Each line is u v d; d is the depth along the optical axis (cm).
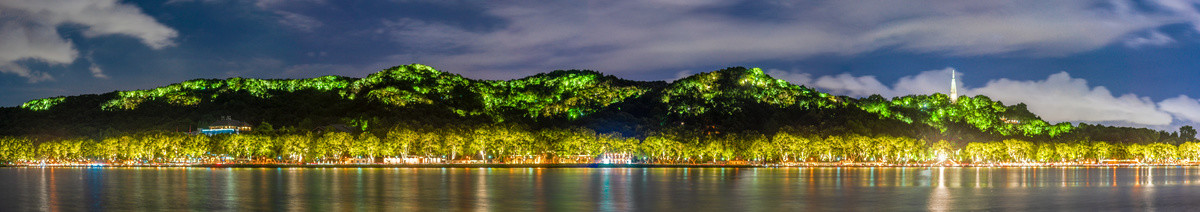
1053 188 18375
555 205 13975
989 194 16400
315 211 12912
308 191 16700
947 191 17262
